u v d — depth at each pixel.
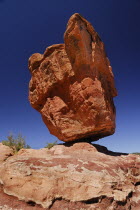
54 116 11.55
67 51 10.91
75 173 7.54
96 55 10.99
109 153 11.33
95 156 9.70
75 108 11.15
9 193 7.14
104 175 7.71
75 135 11.00
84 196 7.03
